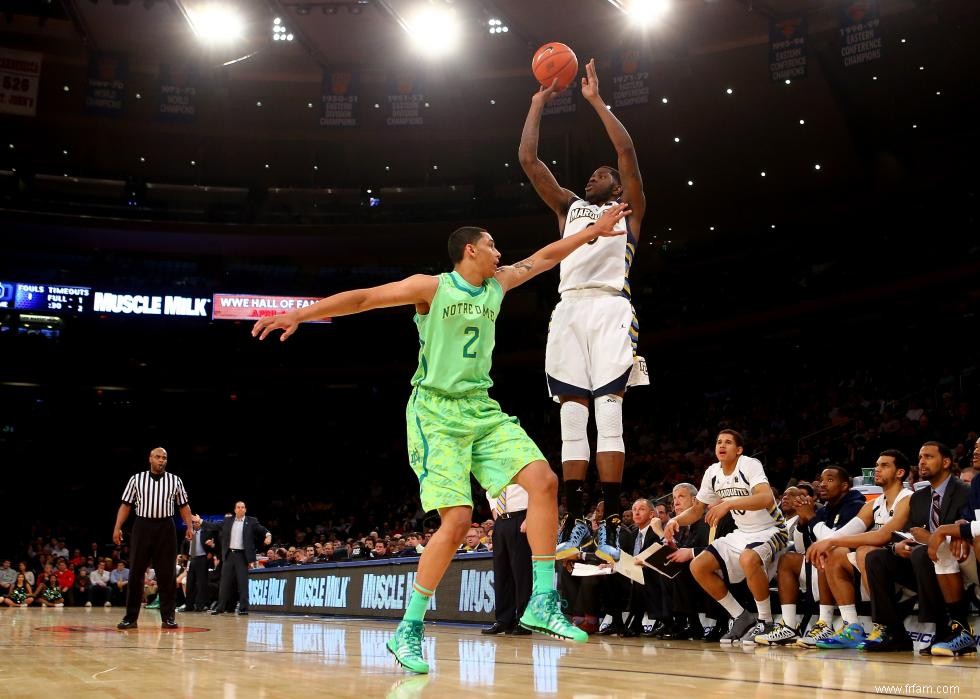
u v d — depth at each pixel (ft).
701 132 81.00
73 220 90.79
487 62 78.64
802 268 85.15
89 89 74.54
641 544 26.08
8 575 64.03
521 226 92.48
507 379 98.12
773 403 73.20
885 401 60.64
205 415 103.19
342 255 98.99
